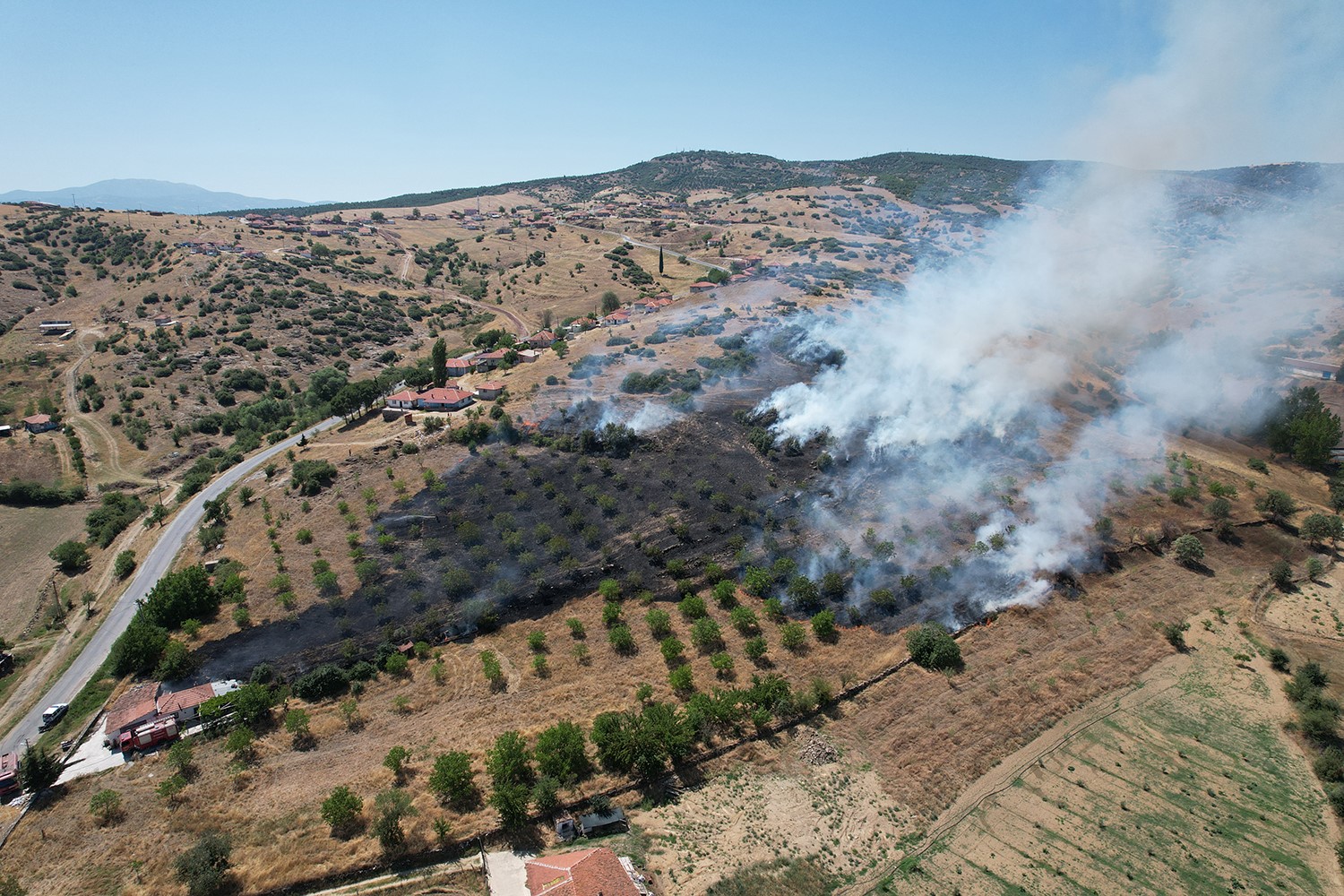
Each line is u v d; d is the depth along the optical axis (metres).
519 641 68.88
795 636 66.88
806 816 51.91
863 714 60.62
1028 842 50.59
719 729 58.22
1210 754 58.56
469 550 79.12
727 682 63.00
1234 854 49.97
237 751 56.22
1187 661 69.31
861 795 53.78
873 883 47.44
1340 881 48.06
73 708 63.09
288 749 56.91
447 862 47.53
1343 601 79.19
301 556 79.31
